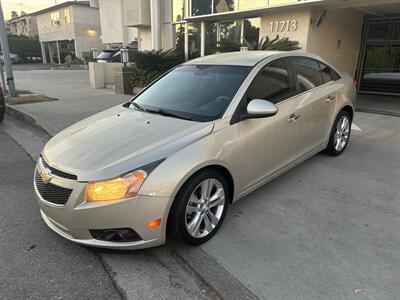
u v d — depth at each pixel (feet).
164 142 9.37
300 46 31.73
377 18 38.34
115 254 9.54
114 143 9.64
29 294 8.09
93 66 47.91
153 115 11.47
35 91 44.55
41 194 9.40
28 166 16.78
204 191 9.72
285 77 13.12
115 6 71.46
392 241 9.86
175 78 13.73
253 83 11.69
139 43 59.16
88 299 7.96
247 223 10.91
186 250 9.60
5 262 9.22
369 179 14.26
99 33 141.90
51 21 148.25
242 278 8.43
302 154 14.02
